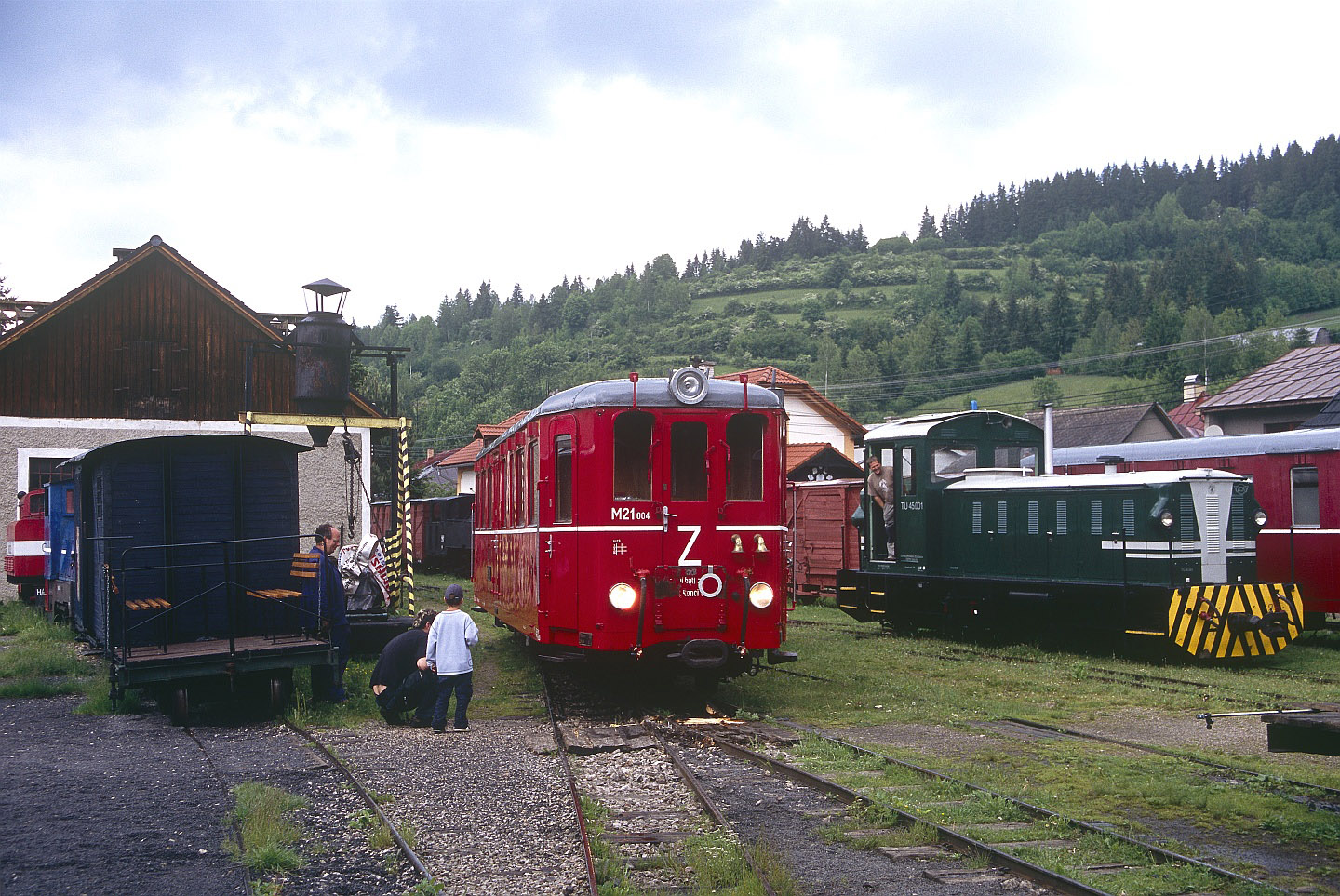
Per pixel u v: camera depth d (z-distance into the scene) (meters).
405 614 17.97
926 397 105.00
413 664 11.50
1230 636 15.25
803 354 133.50
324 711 11.85
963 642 18.69
